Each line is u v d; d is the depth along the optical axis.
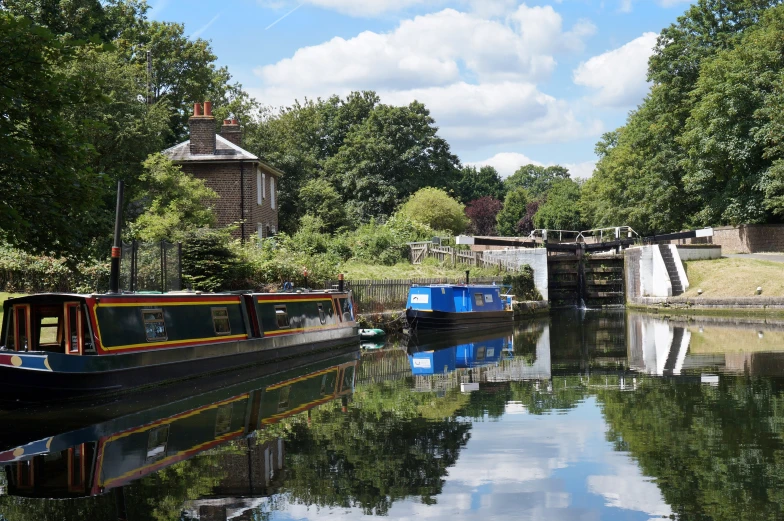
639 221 57.78
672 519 8.65
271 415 14.67
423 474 10.49
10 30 12.88
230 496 9.62
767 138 42.16
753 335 28.34
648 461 10.97
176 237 26.97
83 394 15.79
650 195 54.34
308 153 69.50
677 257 45.69
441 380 19.23
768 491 9.54
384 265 41.69
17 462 11.20
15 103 13.19
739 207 46.16
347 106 78.81
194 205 31.59
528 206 106.38
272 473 10.57
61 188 14.40
